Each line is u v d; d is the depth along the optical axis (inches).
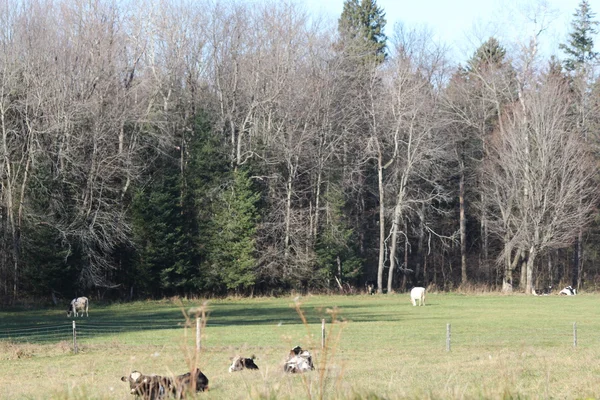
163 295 2509.8
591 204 2748.5
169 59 2728.8
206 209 2568.9
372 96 2829.7
